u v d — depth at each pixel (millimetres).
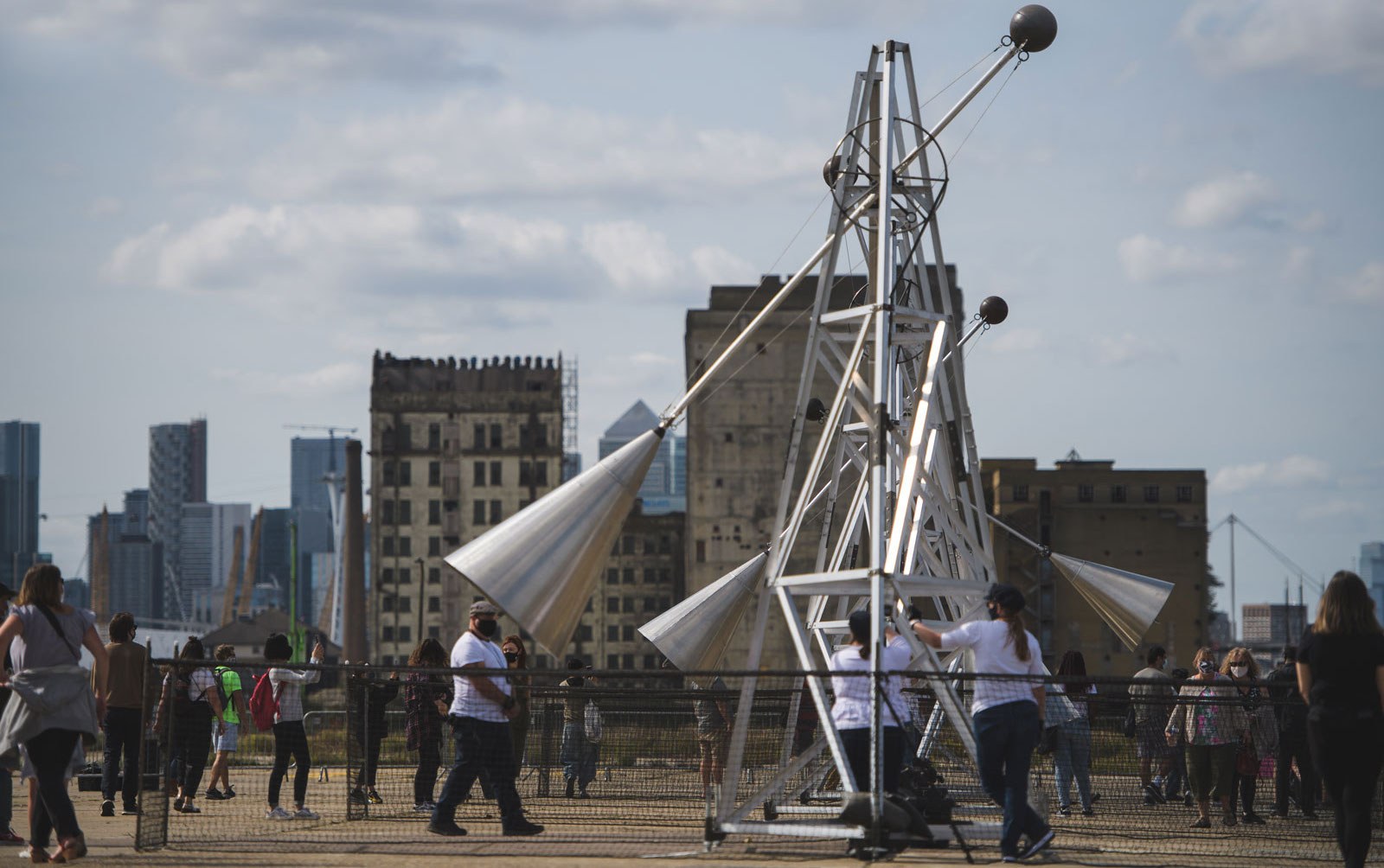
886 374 18797
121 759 26266
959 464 21281
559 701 28328
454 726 19875
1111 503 162000
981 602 20859
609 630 199250
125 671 23625
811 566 152500
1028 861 16875
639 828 21000
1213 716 22906
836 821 17891
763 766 26812
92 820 22562
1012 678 16828
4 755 16734
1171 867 17047
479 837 19578
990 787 16969
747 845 18344
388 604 191625
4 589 18453
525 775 28859
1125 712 26312
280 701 22891
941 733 26484
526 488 193375
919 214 21516
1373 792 15297
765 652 154250
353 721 23609
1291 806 26219
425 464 193500
